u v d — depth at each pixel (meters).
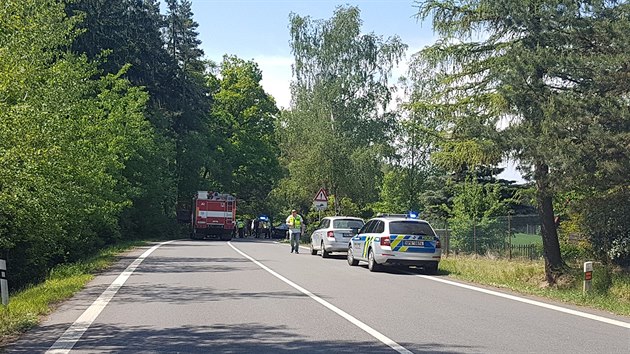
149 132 44.09
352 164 40.62
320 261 24.92
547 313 11.99
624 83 15.09
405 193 43.12
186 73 57.66
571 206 19.52
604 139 14.58
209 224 49.00
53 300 13.41
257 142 64.75
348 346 8.87
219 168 60.53
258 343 9.08
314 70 45.91
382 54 46.06
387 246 19.95
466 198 34.41
